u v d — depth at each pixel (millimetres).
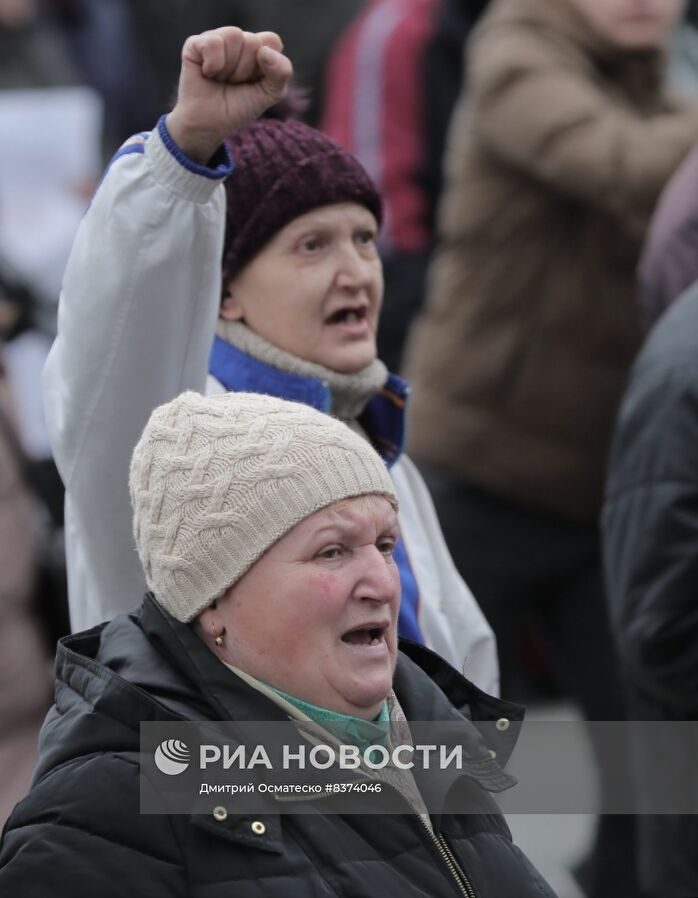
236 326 12250
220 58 10523
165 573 9367
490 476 18328
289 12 23922
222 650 9391
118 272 10797
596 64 18719
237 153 12070
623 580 14023
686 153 18000
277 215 12031
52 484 16906
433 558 12945
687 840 14102
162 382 11039
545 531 18391
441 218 21328
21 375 19953
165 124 10773
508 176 18359
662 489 13766
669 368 13922
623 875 17438
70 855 8766
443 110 23250
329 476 9266
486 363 18391
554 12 18656
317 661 9234
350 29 23609
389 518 9438
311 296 12070
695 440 13711
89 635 9844
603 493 18359
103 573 11375
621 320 18281
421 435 18672
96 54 26891
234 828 8836
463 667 12023
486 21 19234
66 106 21516
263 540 9203
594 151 17891
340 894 8906
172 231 10789
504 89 18359
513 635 18516
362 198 12250
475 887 9422
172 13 26891
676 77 24062
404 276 23188
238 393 9688
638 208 17969
